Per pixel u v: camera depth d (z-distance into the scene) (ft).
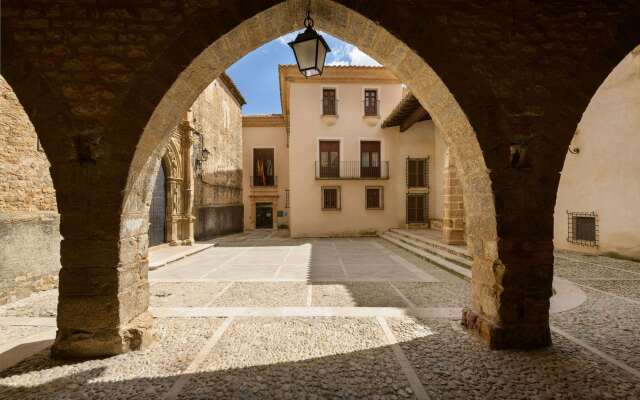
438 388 8.81
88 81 10.32
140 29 10.41
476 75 10.79
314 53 10.66
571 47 10.94
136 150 10.43
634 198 28.66
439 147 54.08
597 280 21.30
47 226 20.58
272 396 8.54
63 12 10.32
